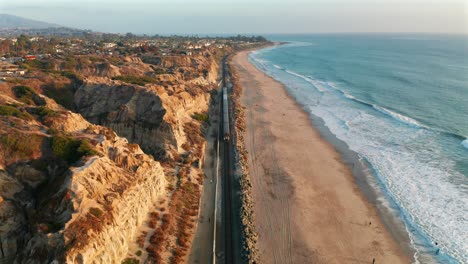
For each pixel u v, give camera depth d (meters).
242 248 37.72
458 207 47.88
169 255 34.81
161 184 44.12
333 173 57.97
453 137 74.06
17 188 32.22
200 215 43.31
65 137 37.44
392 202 49.34
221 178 53.66
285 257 37.59
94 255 27.61
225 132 68.75
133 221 35.31
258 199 48.78
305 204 48.16
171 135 56.69
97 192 31.69
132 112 59.06
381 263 37.50
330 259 37.72
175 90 75.19
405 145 70.19
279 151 66.62
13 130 36.59
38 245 27.27
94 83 67.31
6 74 73.94
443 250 39.66
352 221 44.69
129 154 40.16
